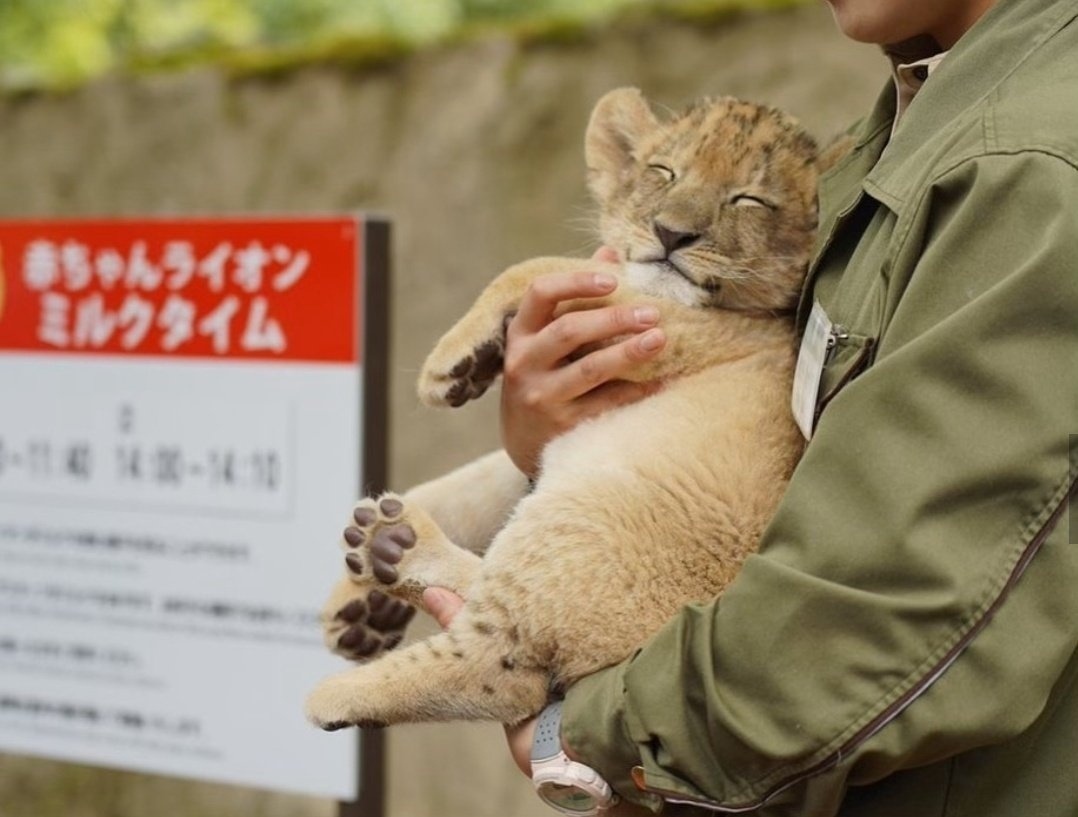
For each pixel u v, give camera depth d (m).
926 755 1.59
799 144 2.67
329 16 7.33
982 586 1.56
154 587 4.27
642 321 2.28
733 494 2.23
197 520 4.20
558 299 2.32
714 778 1.68
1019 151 1.63
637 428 2.33
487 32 5.29
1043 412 1.56
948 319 1.61
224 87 5.77
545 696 2.22
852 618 1.59
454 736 5.22
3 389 4.51
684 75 4.87
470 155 5.29
